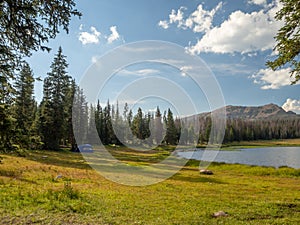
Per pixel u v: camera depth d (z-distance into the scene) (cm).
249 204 833
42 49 625
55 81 2878
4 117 600
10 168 1388
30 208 652
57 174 1313
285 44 880
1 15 560
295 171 1756
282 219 669
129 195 902
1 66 600
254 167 2025
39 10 588
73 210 662
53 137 2750
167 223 609
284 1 875
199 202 845
